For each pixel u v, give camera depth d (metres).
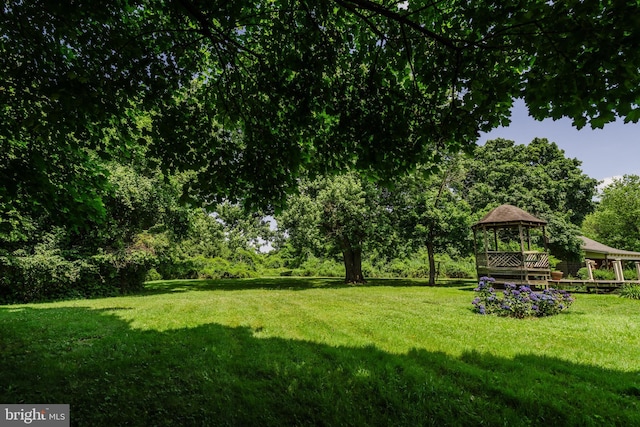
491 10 3.20
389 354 5.37
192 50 4.83
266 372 4.59
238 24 4.25
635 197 30.14
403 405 3.69
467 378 4.45
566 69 2.82
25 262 13.02
